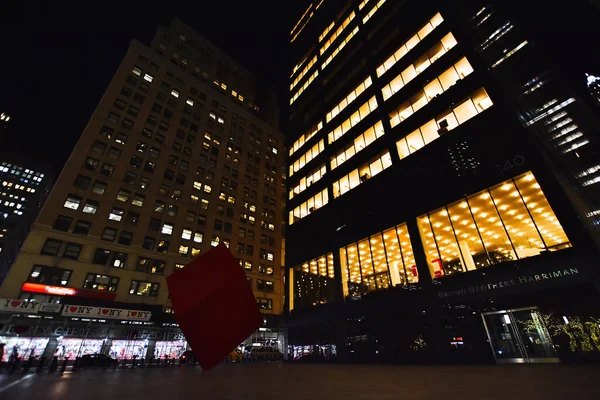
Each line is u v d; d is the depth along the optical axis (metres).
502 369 10.59
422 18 24.45
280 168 74.94
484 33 18.34
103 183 42.19
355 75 29.61
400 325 17.36
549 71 13.70
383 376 10.33
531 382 6.94
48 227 35.47
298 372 14.30
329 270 24.05
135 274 40.16
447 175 17.70
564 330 11.70
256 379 11.30
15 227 75.38
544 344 12.05
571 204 12.59
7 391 8.65
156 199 47.22
